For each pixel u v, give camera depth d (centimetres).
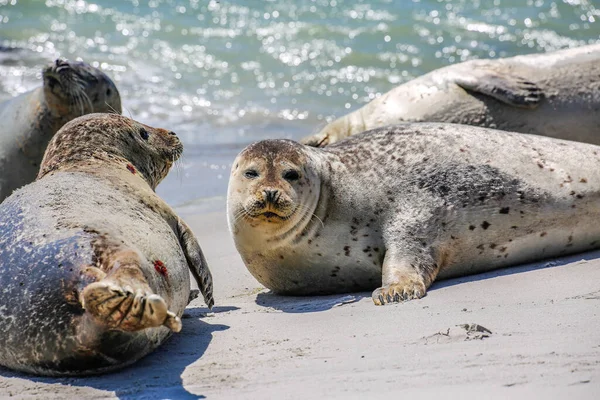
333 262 2214
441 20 6125
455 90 3180
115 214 1741
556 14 6197
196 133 4197
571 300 1823
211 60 5397
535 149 2356
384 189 2231
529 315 1720
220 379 1506
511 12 6300
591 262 2214
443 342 1586
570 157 2353
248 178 2170
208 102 4656
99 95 3156
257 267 2278
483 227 2223
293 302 2169
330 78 5050
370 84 4941
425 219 2195
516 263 2294
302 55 5450
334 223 2205
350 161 2288
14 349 1550
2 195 3036
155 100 4672
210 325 1897
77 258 1523
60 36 5859
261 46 5647
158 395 1451
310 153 2247
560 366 1403
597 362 1408
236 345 1714
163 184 3525
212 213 3153
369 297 2106
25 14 6391
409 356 1524
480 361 1459
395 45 5588
